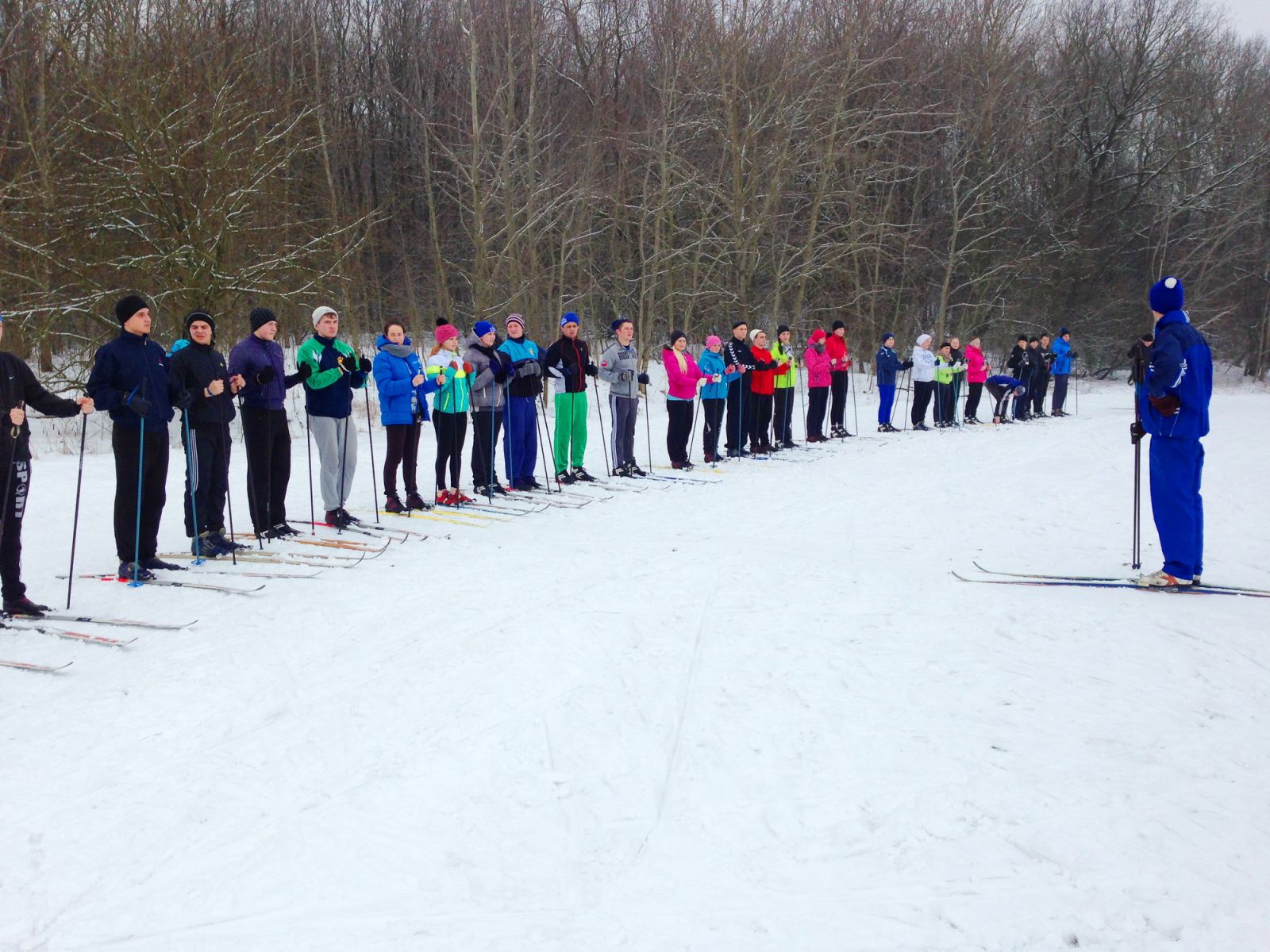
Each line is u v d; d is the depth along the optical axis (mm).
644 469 11445
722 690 3863
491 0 22328
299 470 11164
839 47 23391
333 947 2309
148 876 2639
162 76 14500
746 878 2543
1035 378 19594
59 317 14133
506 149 19656
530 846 2754
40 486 9984
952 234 29016
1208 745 3213
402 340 8156
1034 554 6531
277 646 4555
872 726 3455
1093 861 2523
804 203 25984
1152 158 34656
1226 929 2221
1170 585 5391
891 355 16281
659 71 23328
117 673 4207
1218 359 37969
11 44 14648
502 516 8211
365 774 3221
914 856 2596
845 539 7164
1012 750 3205
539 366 9531
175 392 6188
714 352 11625
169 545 7055
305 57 23062
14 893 2553
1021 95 30125
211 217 14305
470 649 4457
